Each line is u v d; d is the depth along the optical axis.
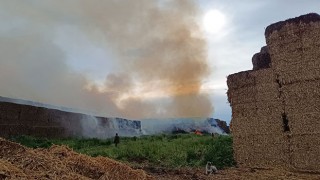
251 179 8.76
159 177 9.15
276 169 10.26
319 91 9.77
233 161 11.93
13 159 5.36
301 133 10.03
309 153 9.83
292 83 10.31
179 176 9.41
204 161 11.94
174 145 14.36
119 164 6.93
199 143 14.30
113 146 18.12
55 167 5.54
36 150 6.28
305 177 8.83
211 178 9.04
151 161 12.84
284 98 10.50
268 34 11.02
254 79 11.34
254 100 11.33
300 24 10.15
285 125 10.61
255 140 11.23
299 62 10.17
